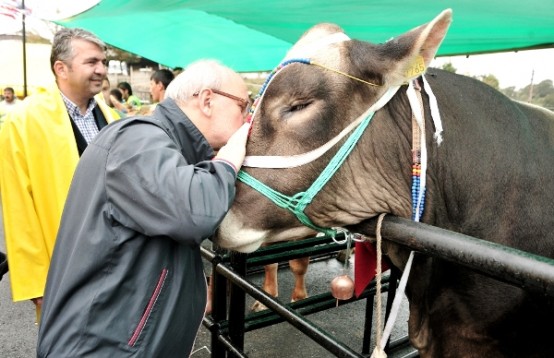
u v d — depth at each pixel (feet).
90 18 13.26
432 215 4.85
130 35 15.87
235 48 17.25
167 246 4.33
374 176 4.73
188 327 4.81
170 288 4.39
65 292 4.25
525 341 4.75
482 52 11.98
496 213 4.83
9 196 7.09
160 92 17.33
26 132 7.04
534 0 5.90
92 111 8.34
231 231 4.61
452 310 5.00
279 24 10.99
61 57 7.50
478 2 6.44
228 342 7.39
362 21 9.39
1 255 7.70
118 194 4.05
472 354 5.01
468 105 5.01
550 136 5.49
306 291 13.46
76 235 4.39
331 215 4.75
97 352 4.15
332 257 16.67
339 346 5.08
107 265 4.20
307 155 4.51
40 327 4.57
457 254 3.30
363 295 9.19
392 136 4.74
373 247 5.51
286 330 11.67
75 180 4.50
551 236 4.88
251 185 4.59
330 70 4.53
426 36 4.12
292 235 5.00
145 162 3.95
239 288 7.18
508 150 4.90
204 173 4.05
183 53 18.83
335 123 4.53
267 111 4.62
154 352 4.28
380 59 4.41
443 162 4.77
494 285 4.65
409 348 10.25
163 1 9.74
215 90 4.75
